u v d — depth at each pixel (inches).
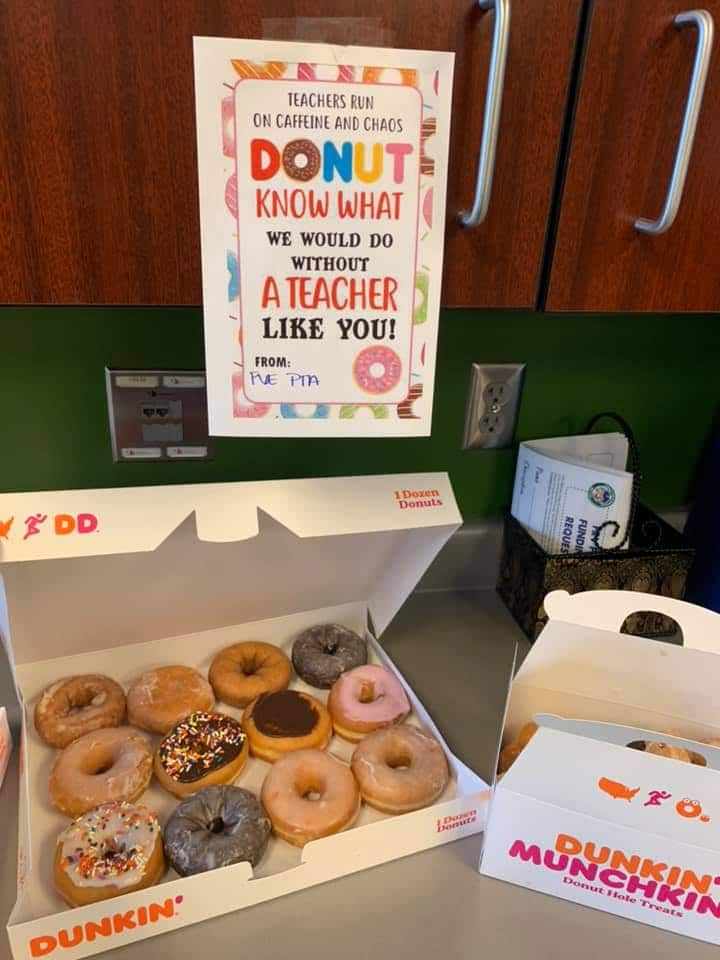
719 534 39.1
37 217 18.3
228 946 23.0
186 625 34.0
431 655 36.4
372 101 18.9
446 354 36.4
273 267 20.3
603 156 20.5
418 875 25.7
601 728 22.3
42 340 31.0
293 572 33.9
